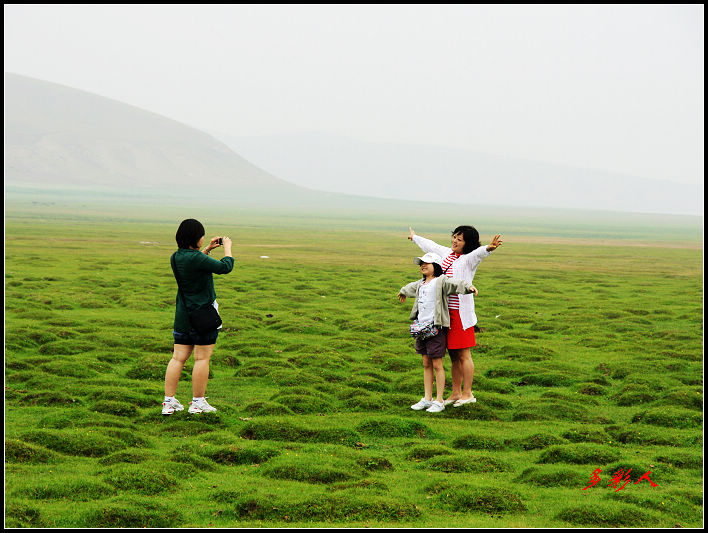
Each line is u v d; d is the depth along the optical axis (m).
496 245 14.71
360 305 32.66
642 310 31.53
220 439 12.18
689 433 13.24
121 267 48.06
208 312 13.59
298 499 9.45
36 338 20.83
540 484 10.59
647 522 9.09
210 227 125.56
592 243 117.19
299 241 94.44
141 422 13.44
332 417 14.04
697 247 111.00
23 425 12.71
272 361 18.97
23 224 104.81
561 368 19.05
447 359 20.12
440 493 9.94
